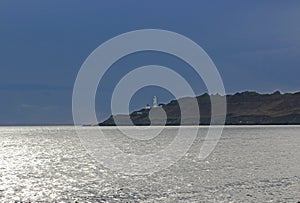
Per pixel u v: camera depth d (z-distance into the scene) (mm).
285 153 138750
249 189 66188
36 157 141375
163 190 67375
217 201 57781
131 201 60000
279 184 70812
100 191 68562
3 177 89875
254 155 131875
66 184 77562
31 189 72500
